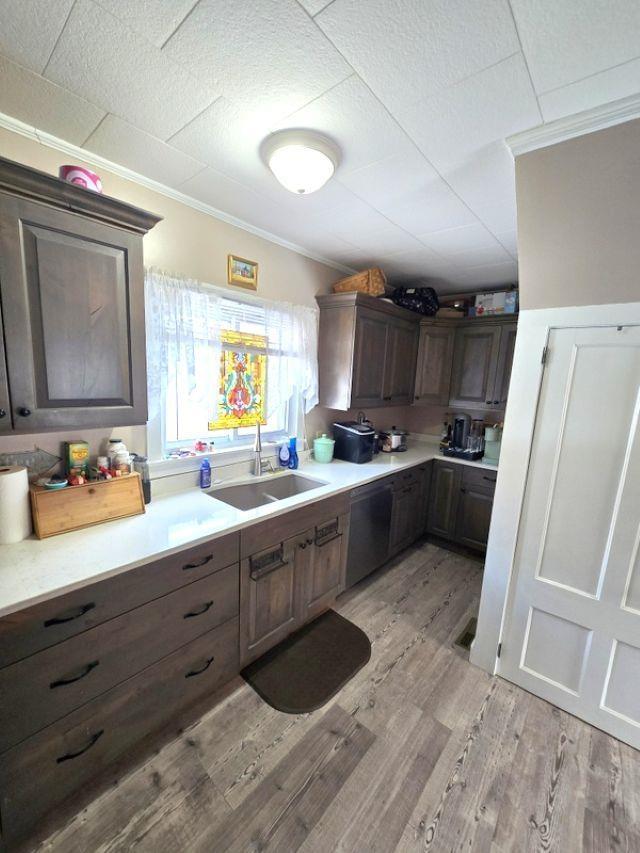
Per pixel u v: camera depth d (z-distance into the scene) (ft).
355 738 4.94
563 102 3.66
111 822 3.90
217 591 5.18
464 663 6.39
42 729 3.68
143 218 4.52
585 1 2.68
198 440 7.15
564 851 3.81
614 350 4.84
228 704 5.39
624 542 4.93
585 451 5.16
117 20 3.02
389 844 3.82
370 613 7.64
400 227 6.98
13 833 3.62
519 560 5.82
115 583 4.05
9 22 3.04
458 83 3.52
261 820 3.98
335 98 3.80
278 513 5.90
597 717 5.24
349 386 8.73
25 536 4.49
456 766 4.64
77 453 5.05
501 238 7.29
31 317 3.92
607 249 4.43
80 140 4.65
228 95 3.83
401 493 9.52
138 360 4.83
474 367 10.73
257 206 6.32
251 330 7.57
